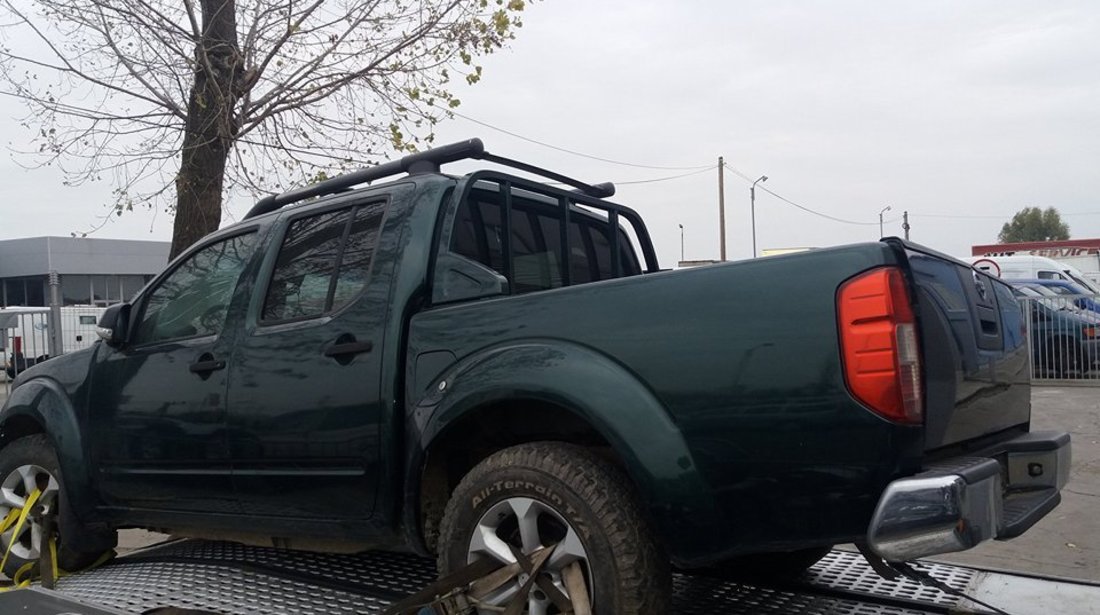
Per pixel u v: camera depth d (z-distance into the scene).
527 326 3.26
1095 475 8.62
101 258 42.31
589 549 2.97
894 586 3.80
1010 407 3.60
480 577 3.18
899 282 2.67
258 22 8.55
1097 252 30.98
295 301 4.06
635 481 2.91
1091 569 5.77
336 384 3.70
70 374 4.95
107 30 8.34
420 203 3.77
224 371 4.12
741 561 3.95
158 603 3.94
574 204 4.77
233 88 8.34
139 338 4.69
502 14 8.73
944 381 2.84
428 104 8.89
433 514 3.60
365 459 3.59
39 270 40.41
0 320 11.19
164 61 8.44
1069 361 15.95
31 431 5.36
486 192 4.16
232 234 4.48
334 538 3.78
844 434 2.64
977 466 2.70
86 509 4.75
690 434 2.86
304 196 4.52
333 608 3.71
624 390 2.96
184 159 8.26
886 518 2.53
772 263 2.84
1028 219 84.19
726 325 2.85
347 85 8.73
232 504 4.09
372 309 3.68
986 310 3.44
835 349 2.67
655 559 2.97
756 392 2.76
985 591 3.70
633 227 5.30
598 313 3.11
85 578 4.65
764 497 2.75
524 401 3.24
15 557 5.02
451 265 3.61
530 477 3.11
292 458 3.82
